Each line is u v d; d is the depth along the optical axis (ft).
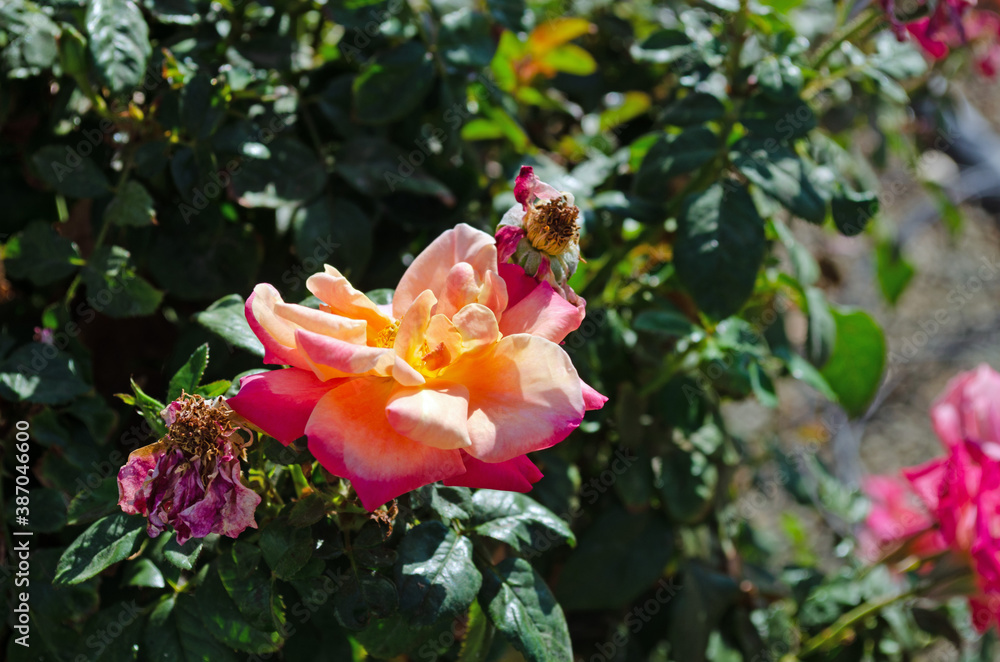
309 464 1.45
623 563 2.14
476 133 2.35
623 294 2.22
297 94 1.97
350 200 2.00
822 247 4.82
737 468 2.72
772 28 1.99
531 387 1.37
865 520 2.80
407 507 1.54
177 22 1.82
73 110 1.87
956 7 1.96
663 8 2.78
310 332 1.33
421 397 1.34
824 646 2.24
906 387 5.15
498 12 2.03
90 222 2.00
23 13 1.76
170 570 1.51
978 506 1.88
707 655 2.45
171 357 1.85
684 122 1.97
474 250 1.46
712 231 1.90
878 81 2.05
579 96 2.72
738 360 2.06
